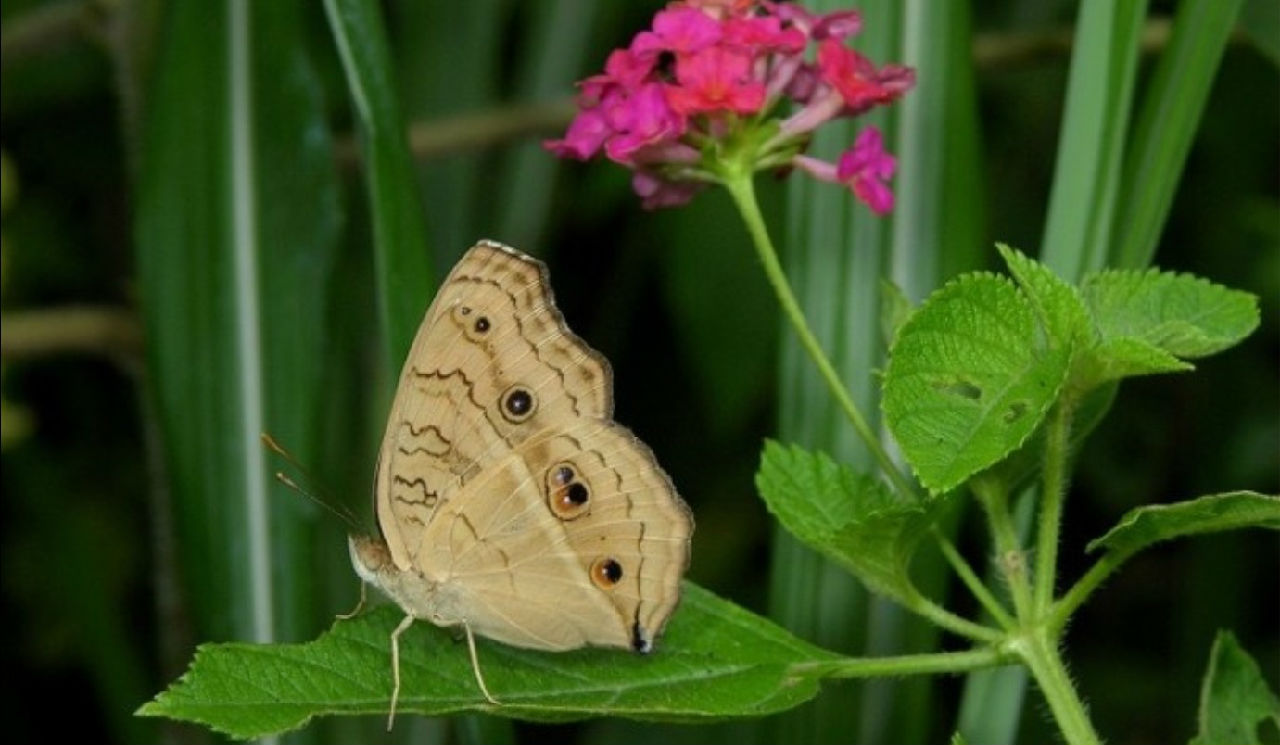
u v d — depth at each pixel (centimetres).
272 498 57
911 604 50
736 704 50
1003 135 72
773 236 65
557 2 65
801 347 55
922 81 55
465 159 65
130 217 60
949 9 55
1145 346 49
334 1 54
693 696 50
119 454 79
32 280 78
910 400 48
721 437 74
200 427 57
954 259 55
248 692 49
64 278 78
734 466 74
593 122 52
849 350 55
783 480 51
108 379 78
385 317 54
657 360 75
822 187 56
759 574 74
